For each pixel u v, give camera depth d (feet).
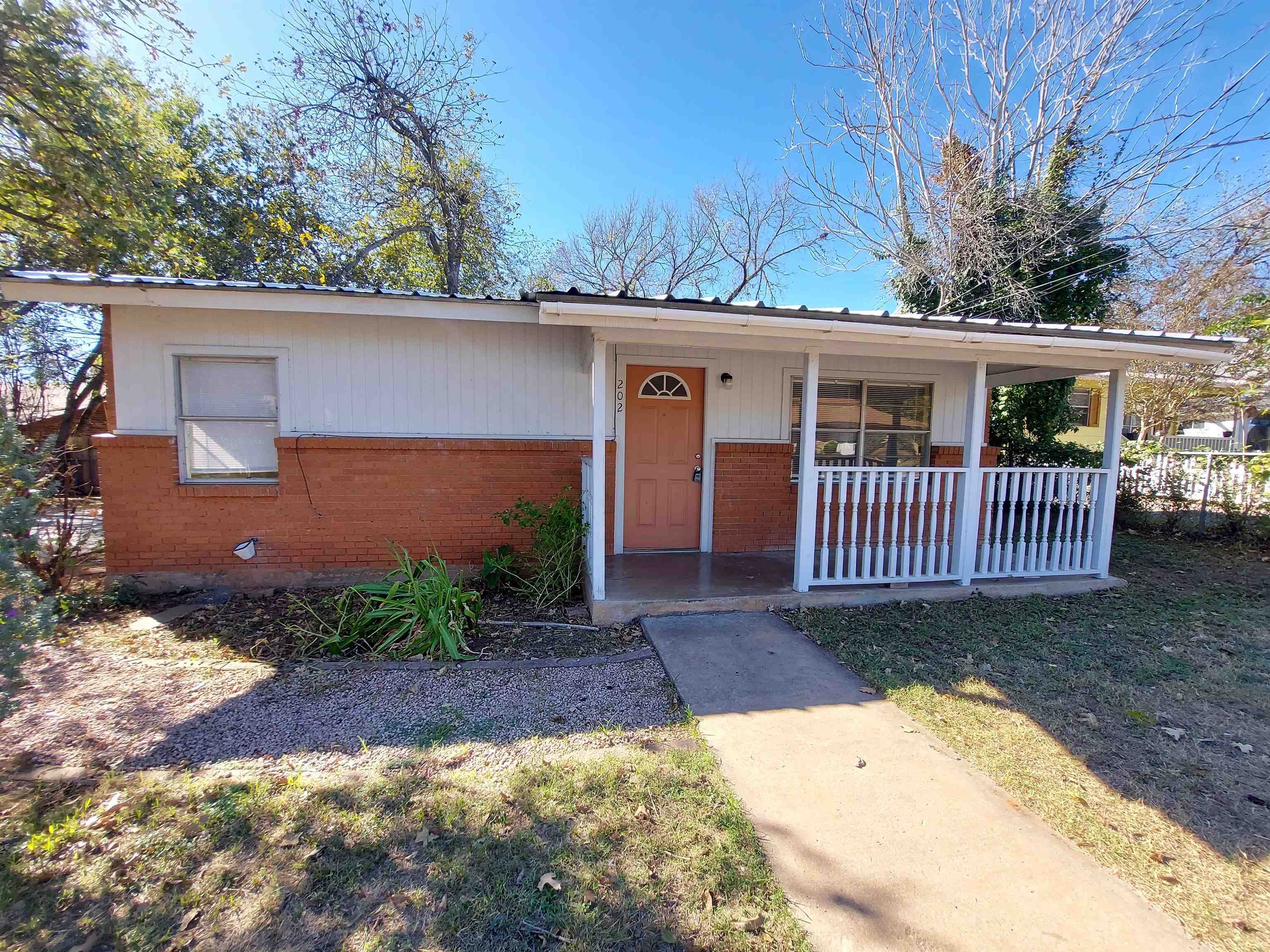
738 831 8.04
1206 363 20.49
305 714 11.49
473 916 6.68
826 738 10.59
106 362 19.29
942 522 25.54
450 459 20.62
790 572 20.68
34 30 21.68
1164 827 8.28
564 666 13.98
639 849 7.74
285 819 8.29
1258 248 35.12
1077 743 10.53
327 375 19.94
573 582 18.69
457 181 43.93
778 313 14.99
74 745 10.29
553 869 7.40
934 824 8.27
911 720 11.28
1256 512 29.17
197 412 19.58
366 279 43.42
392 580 18.37
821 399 24.20
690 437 23.38
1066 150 33.53
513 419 21.21
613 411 22.22
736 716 11.37
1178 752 10.21
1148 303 43.19
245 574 19.79
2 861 7.41
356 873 7.29
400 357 20.34
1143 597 19.65
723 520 23.47
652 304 14.39
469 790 9.00
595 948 6.28
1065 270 32.91
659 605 17.15
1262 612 18.12
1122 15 30.53
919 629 16.25
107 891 6.97
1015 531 26.45
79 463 25.54
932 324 16.35
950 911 6.74
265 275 39.73
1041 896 6.98
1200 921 6.64
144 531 19.16
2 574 9.13
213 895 6.94
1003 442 33.83
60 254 28.53
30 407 27.12
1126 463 36.24
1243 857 7.68
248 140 39.09
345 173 40.86
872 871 7.35
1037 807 8.69
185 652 14.70
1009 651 14.73
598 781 9.21
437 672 13.58
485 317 18.53
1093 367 19.85
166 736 10.61
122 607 18.21
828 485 18.10
